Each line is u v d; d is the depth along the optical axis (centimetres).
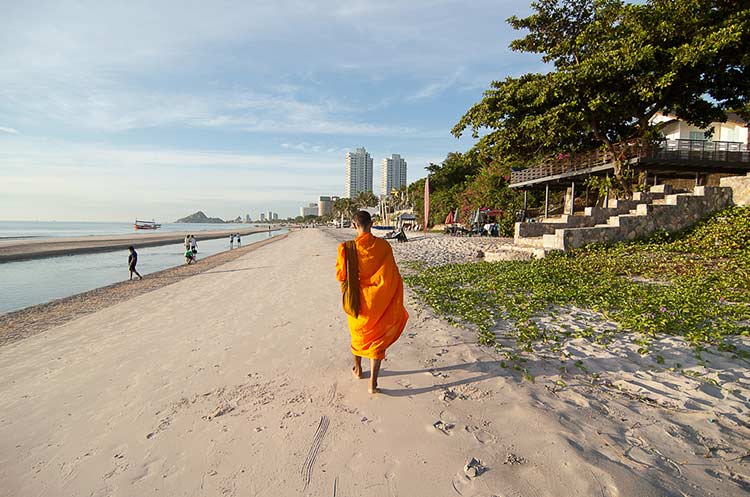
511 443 270
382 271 354
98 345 654
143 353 575
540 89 1477
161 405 381
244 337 614
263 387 404
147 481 260
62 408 398
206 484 250
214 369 474
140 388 434
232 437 306
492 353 455
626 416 303
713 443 264
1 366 582
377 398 354
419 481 236
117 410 380
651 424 290
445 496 221
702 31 1245
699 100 1527
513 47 1734
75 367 538
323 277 1284
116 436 327
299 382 408
